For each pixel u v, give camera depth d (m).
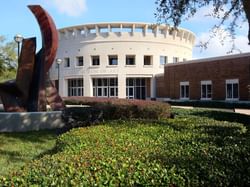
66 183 3.66
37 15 17.25
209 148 5.63
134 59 58.34
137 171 3.98
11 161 9.00
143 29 58.25
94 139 6.57
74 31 60.53
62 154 5.08
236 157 4.99
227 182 4.15
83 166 4.18
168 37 60.03
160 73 57.31
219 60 37.81
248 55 34.44
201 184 3.92
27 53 17.19
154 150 5.30
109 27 57.72
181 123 9.48
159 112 16.72
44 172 3.96
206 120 10.59
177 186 3.82
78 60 60.72
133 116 16.34
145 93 59.31
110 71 57.62
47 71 17.44
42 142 11.91
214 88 38.47
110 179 3.77
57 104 18.12
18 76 17.08
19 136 13.17
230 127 8.66
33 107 17.11
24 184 3.65
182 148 5.65
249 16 11.27
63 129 14.40
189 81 42.19
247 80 34.53
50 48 17.22
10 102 17.02
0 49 47.72
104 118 15.12
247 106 31.84
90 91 58.97
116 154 4.93
